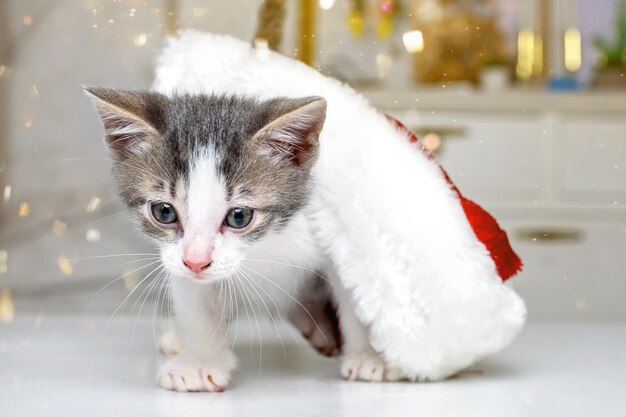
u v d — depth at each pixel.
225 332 0.47
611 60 0.98
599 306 0.89
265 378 0.48
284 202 0.45
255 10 0.56
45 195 0.99
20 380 0.47
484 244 0.48
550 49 1.02
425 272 0.45
